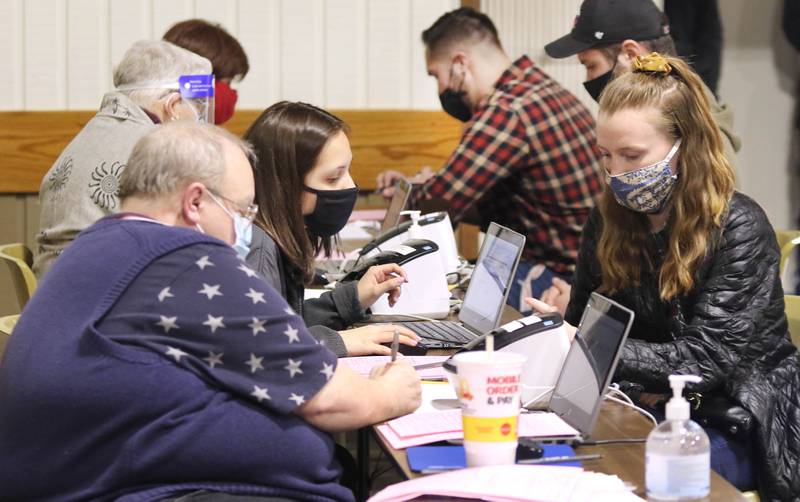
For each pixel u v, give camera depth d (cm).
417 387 227
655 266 272
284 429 203
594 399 208
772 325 263
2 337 298
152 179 213
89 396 196
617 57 396
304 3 622
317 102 629
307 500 206
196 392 199
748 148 720
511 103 463
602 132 264
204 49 457
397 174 582
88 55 613
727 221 259
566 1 649
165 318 199
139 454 196
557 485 178
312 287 387
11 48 610
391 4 625
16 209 620
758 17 704
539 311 254
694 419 259
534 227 472
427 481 183
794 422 257
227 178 217
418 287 338
